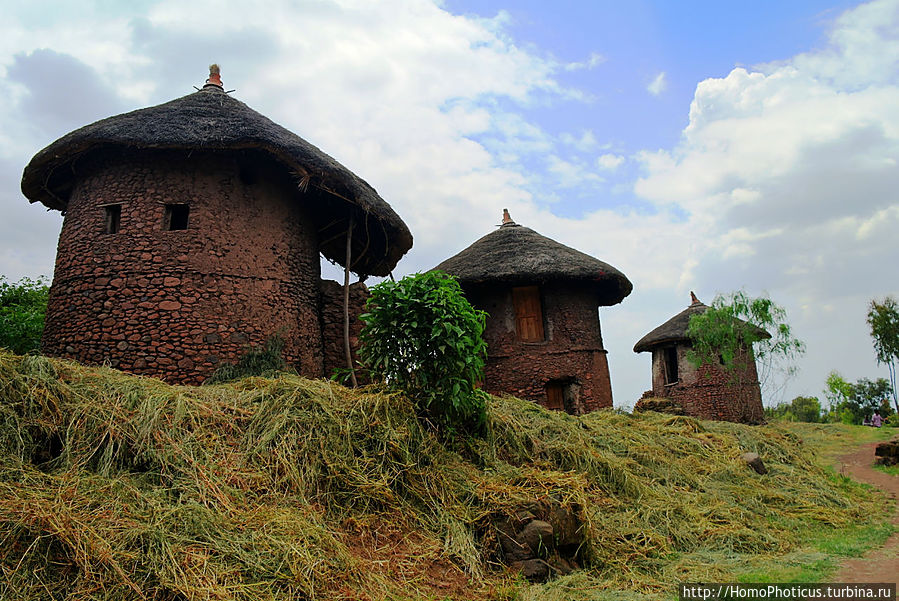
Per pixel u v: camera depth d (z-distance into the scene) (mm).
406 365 7012
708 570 5391
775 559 5777
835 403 28906
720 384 19781
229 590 3691
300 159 9672
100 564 3623
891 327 24156
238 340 9492
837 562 5566
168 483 4809
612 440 9031
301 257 11031
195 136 9312
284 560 4090
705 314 18500
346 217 12055
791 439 13070
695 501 7613
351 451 5832
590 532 5672
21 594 3357
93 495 4293
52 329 9500
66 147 9539
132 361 8914
